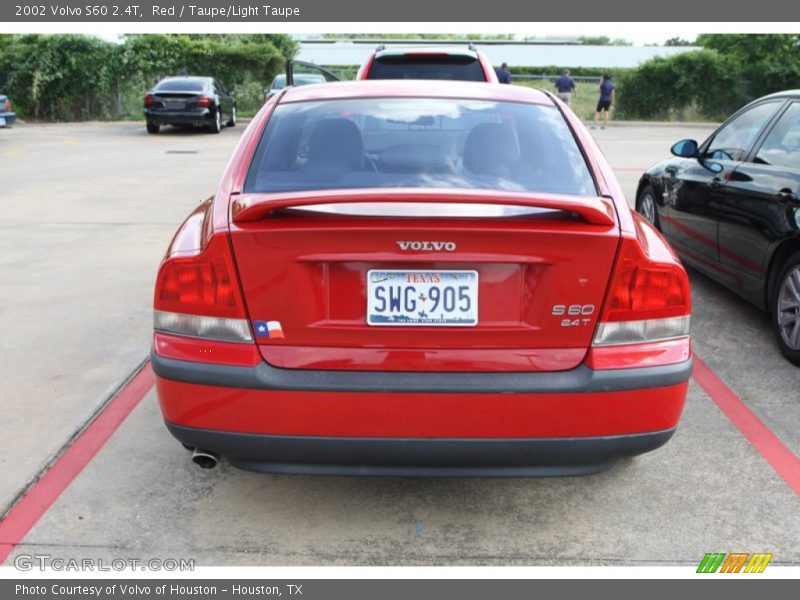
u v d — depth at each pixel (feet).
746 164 16.06
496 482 10.51
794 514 9.73
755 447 11.39
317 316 7.97
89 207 30.50
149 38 88.22
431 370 8.01
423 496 10.16
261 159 9.40
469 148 9.63
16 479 10.34
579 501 10.03
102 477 10.46
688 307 8.37
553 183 9.16
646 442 8.26
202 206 10.50
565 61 120.88
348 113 10.20
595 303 7.99
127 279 19.98
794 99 15.56
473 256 7.75
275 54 91.61
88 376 13.73
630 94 91.97
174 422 8.31
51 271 20.74
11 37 86.02
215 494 10.13
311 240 7.73
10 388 13.19
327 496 10.14
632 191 34.71
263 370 7.98
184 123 67.31
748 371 14.11
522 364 8.02
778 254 14.52
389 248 7.73
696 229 18.03
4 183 36.76
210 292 8.03
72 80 86.33
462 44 31.48
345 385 7.88
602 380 7.95
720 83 90.74
